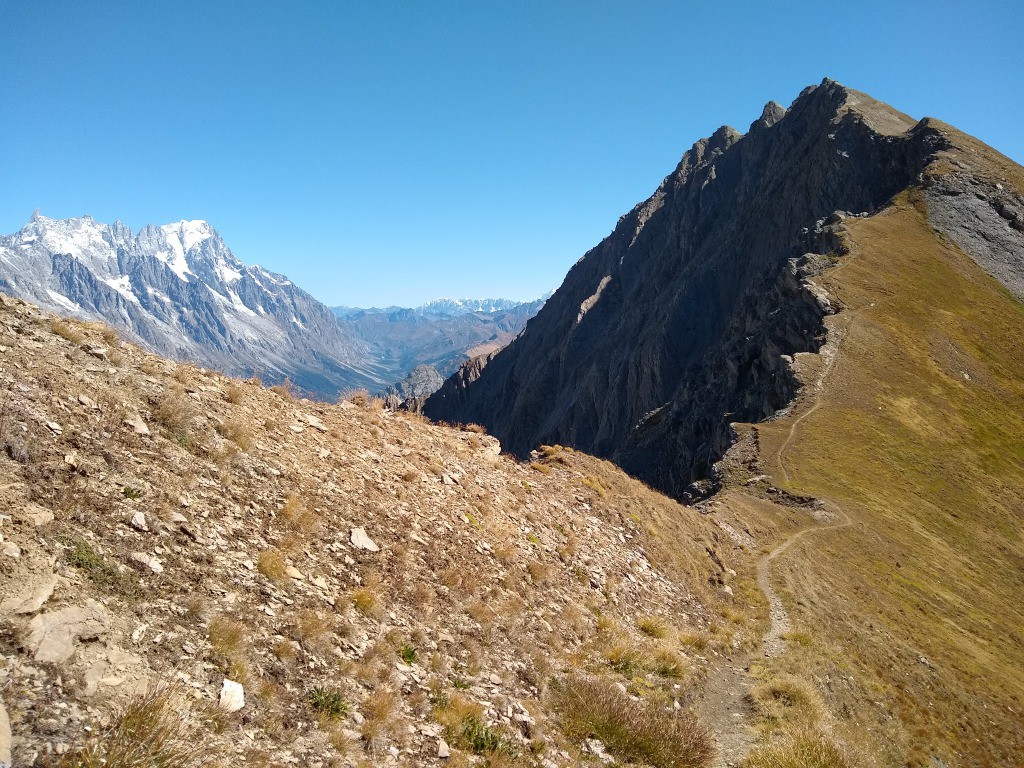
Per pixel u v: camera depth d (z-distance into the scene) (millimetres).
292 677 7977
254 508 10797
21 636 5902
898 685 25109
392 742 7980
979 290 110125
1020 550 55469
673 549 25375
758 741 13352
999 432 75250
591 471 27391
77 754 5266
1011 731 26656
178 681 6617
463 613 12422
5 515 7004
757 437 65625
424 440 20188
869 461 62375
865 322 92125
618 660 14469
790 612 26656
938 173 142375
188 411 11734
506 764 8656
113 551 7703
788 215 191125
